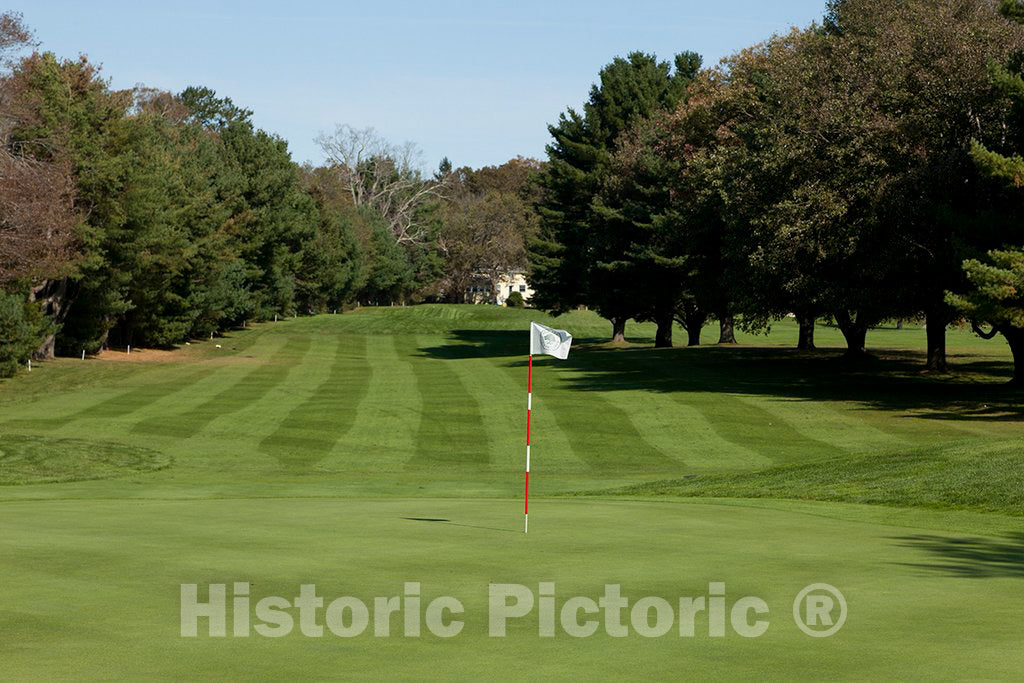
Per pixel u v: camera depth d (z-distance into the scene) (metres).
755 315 53.62
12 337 51.91
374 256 140.25
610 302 74.38
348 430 35.94
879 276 39.44
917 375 50.12
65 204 52.91
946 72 38.22
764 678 6.72
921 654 7.30
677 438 33.78
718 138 59.06
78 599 9.02
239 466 28.64
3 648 7.42
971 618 8.42
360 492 21.55
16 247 47.50
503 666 7.04
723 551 11.69
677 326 112.31
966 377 48.72
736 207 46.38
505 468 28.73
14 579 9.86
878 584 9.81
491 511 15.53
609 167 73.19
